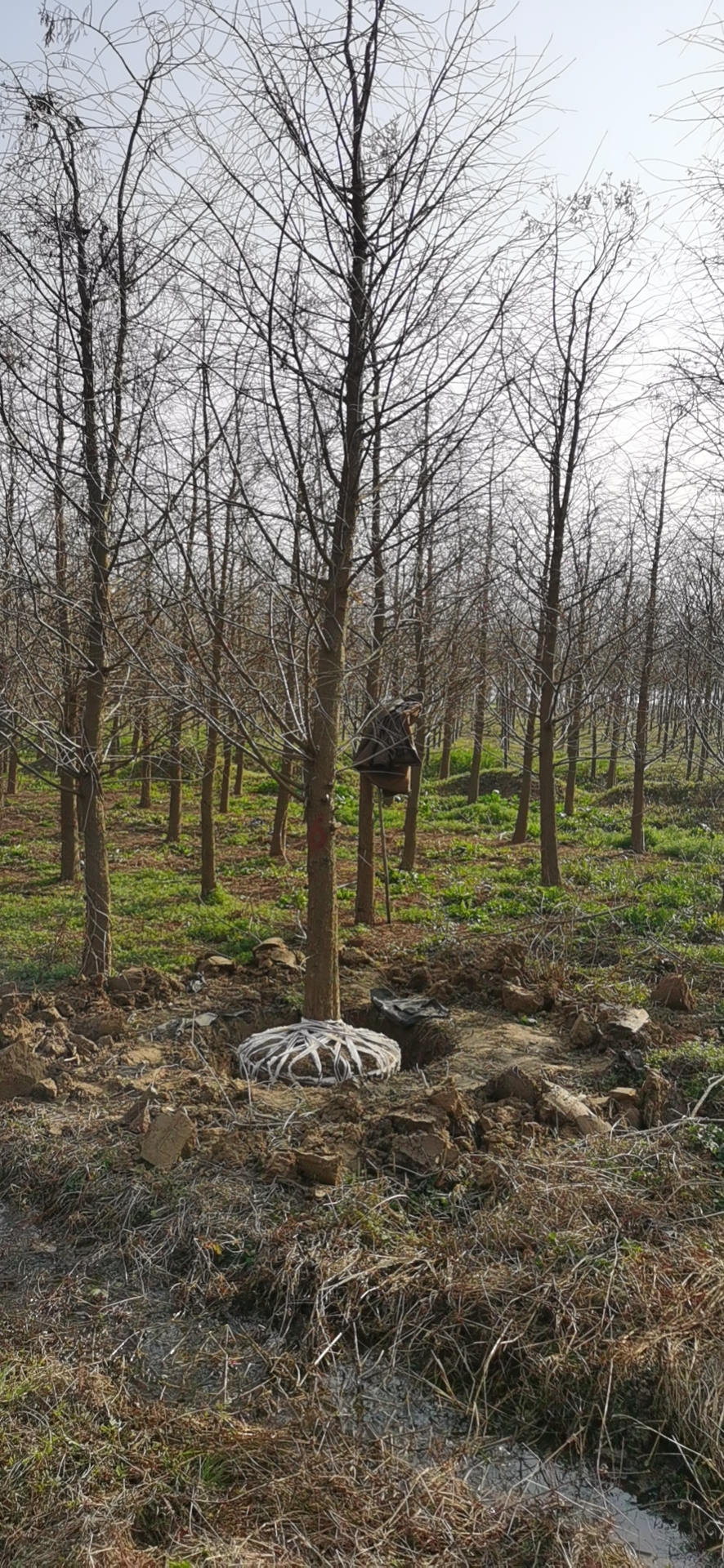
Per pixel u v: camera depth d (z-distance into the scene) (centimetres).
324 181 607
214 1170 551
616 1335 423
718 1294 434
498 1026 745
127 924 1077
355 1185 527
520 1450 390
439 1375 423
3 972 912
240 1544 332
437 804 2050
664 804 1980
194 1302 471
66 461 758
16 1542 327
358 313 630
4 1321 456
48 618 857
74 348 770
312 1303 458
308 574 638
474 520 1068
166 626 952
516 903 1150
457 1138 567
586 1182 517
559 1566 332
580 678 1386
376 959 949
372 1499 354
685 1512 362
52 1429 377
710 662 1081
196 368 639
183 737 1730
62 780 1322
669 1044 695
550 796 1257
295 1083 650
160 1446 374
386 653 913
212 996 825
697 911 1040
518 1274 455
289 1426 391
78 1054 706
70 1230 527
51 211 746
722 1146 557
